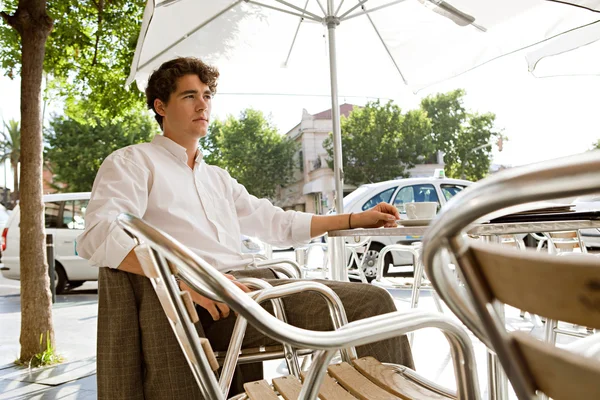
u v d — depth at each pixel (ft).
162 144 7.13
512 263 1.42
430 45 12.66
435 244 1.52
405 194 24.58
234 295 2.55
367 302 6.00
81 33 20.22
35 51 12.89
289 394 3.98
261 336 6.20
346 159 108.27
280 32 13.17
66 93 23.17
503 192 1.29
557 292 1.34
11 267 26.18
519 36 11.00
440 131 109.19
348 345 2.54
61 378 11.69
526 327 13.65
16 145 139.74
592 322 1.29
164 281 2.95
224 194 7.85
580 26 10.17
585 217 4.20
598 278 1.23
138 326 5.74
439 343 13.41
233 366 4.70
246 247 21.99
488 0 10.11
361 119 108.37
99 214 5.91
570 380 1.41
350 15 12.17
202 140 120.78
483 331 1.63
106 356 5.62
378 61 13.73
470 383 2.50
